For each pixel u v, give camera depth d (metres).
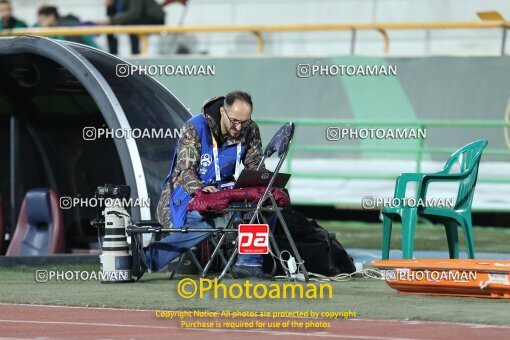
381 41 61.59
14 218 37.47
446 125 51.50
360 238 45.69
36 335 17.23
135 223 26.77
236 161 27.31
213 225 26.41
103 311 20.61
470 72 54.62
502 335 16.77
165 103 32.50
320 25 57.69
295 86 56.22
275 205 25.06
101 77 31.47
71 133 38.09
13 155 37.38
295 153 57.28
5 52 32.94
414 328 17.72
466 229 27.97
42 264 31.14
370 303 21.42
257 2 63.66
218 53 62.78
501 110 54.34
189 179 26.41
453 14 60.22
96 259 31.55
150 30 58.91
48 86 34.34
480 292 22.17
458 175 28.05
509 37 59.69
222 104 27.08
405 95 55.25
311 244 27.00
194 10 64.50
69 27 61.94
